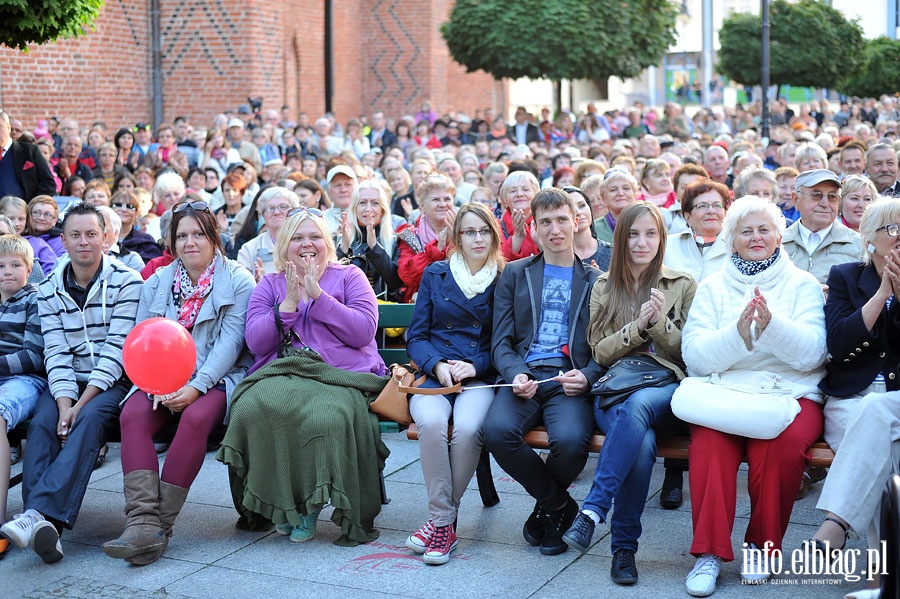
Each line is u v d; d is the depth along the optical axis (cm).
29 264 580
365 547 518
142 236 846
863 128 1471
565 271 539
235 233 876
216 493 601
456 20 2192
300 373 523
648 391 485
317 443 504
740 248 494
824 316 485
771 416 455
